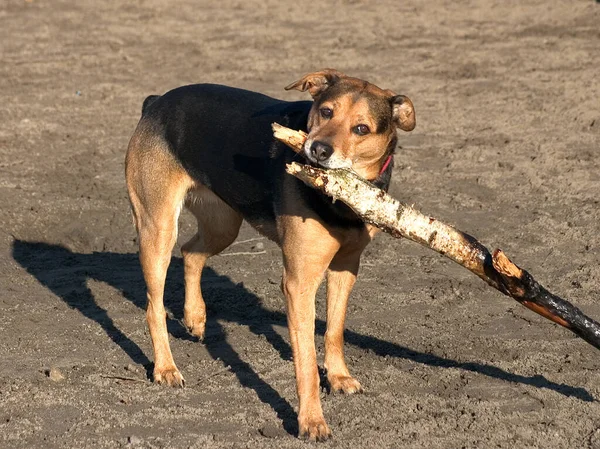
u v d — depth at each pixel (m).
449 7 22.47
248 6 23.11
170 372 6.69
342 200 5.62
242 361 7.04
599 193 10.45
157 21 21.31
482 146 12.24
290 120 6.36
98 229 9.76
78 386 6.62
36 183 10.95
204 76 16.34
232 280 8.62
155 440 5.87
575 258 8.77
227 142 6.60
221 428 6.02
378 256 8.98
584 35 18.86
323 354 7.17
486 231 9.46
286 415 6.18
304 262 5.95
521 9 21.77
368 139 5.89
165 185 6.93
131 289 8.45
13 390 6.55
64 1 23.38
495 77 15.89
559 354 7.00
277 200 6.11
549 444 5.79
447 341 7.28
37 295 8.27
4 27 20.64
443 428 5.99
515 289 5.71
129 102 14.73
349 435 5.93
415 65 16.94
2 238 9.47
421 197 10.45
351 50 18.30
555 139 12.45
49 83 15.97
